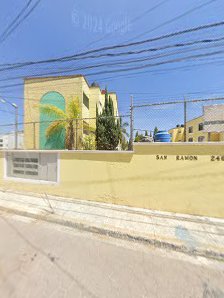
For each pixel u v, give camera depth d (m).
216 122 5.47
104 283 2.80
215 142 5.18
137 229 4.61
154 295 2.60
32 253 3.58
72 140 12.99
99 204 6.29
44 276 2.91
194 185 5.38
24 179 7.87
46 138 14.39
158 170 5.73
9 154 8.26
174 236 4.27
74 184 6.91
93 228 4.74
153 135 6.43
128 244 4.08
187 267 3.29
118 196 6.23
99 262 3.36
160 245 4.04
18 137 9.86
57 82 15.88
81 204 6.32
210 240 4.11
